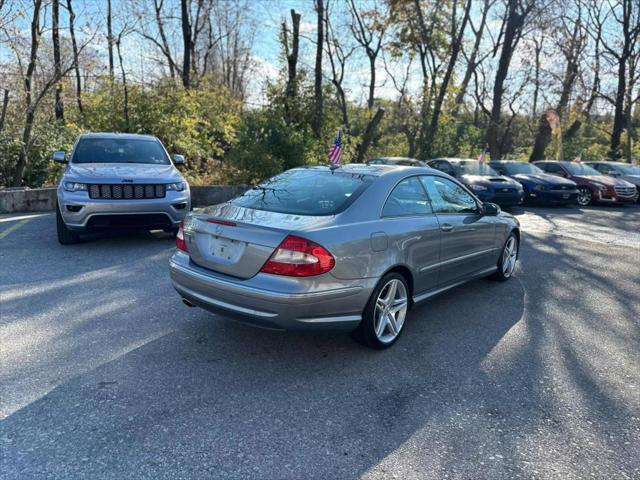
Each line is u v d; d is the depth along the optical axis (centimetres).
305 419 288
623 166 1819
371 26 2428
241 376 339
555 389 333
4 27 1113
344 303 340
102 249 692
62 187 666
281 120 1480
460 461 254
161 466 243
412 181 433
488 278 600
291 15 1664
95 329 410
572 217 1223
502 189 1273
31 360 351
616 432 284
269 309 319
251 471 242
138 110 1335
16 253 655
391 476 241
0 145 1230
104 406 295
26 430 269
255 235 329
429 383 337
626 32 2606
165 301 482
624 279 621
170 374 338
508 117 3409
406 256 390
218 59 3591
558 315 482
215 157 1562
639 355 392
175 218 701
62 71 1309
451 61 2259
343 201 372
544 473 246
